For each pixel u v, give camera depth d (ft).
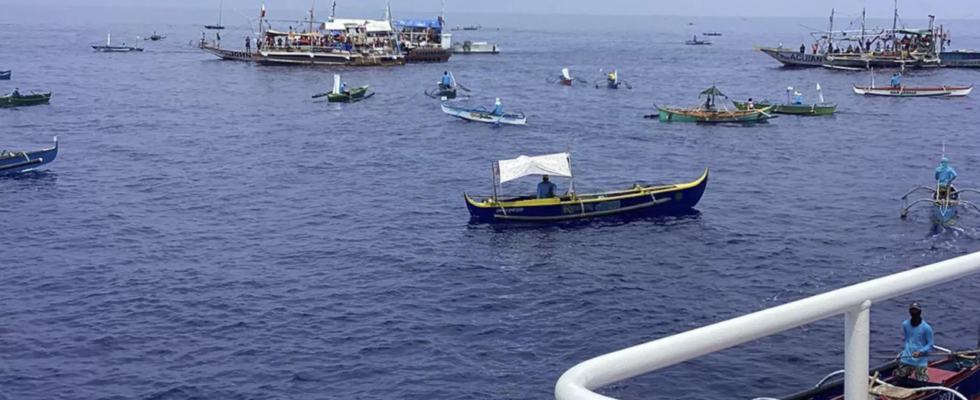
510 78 505.66
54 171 234.58
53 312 127.65
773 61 647.97
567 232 173.06
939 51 592.60
